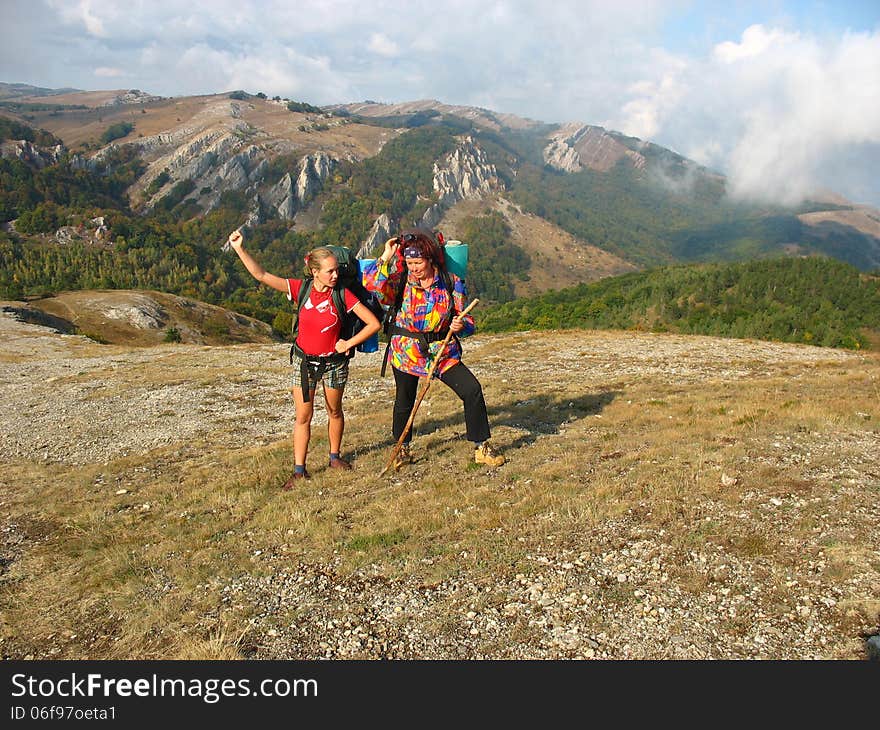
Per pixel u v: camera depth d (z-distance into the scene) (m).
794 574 4.02
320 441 9.11
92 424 12.68
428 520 5.38
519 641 3.71
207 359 23.28
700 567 4.23
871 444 6.56
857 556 4.11
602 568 4.34
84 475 8.87
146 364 22.59
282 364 21.19
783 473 5.67
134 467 9.16
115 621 4.47
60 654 4.16
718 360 18.69
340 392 6.81
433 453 7.56
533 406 10.76
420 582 4.41
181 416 13.10
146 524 6.44
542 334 27.56
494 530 5.08
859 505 4.87
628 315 128.12
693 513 5.00
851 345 104.50
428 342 6.38
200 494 7.13
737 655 3.44
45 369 22.72
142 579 5.00
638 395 11.60
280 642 3.93
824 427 7.23
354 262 6.20
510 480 6.29
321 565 4.85
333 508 6.02
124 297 93.75
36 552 6.05
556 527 5.00
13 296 118.19
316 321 6.32
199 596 4.60
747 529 4.65
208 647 3.88
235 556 5.20
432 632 3.87
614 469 6.33
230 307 127.19
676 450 6.71
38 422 13.10
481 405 6.66
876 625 3.47
